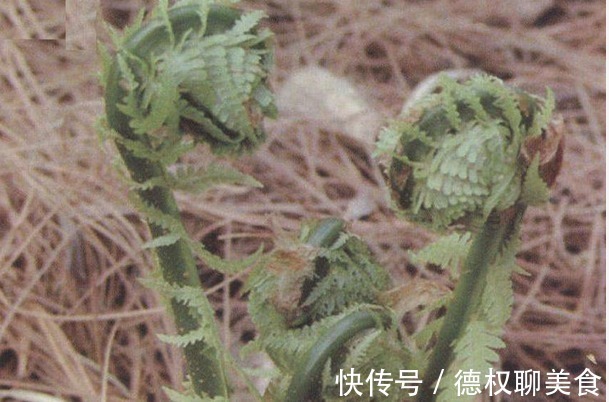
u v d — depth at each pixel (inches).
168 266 18.9
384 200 29.1
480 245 18.3
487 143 17.6
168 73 17.7
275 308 19.1
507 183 17.6
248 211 28.3
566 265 28.0
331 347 18.4
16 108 29.7
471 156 17.6
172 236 18.6
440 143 17.8
